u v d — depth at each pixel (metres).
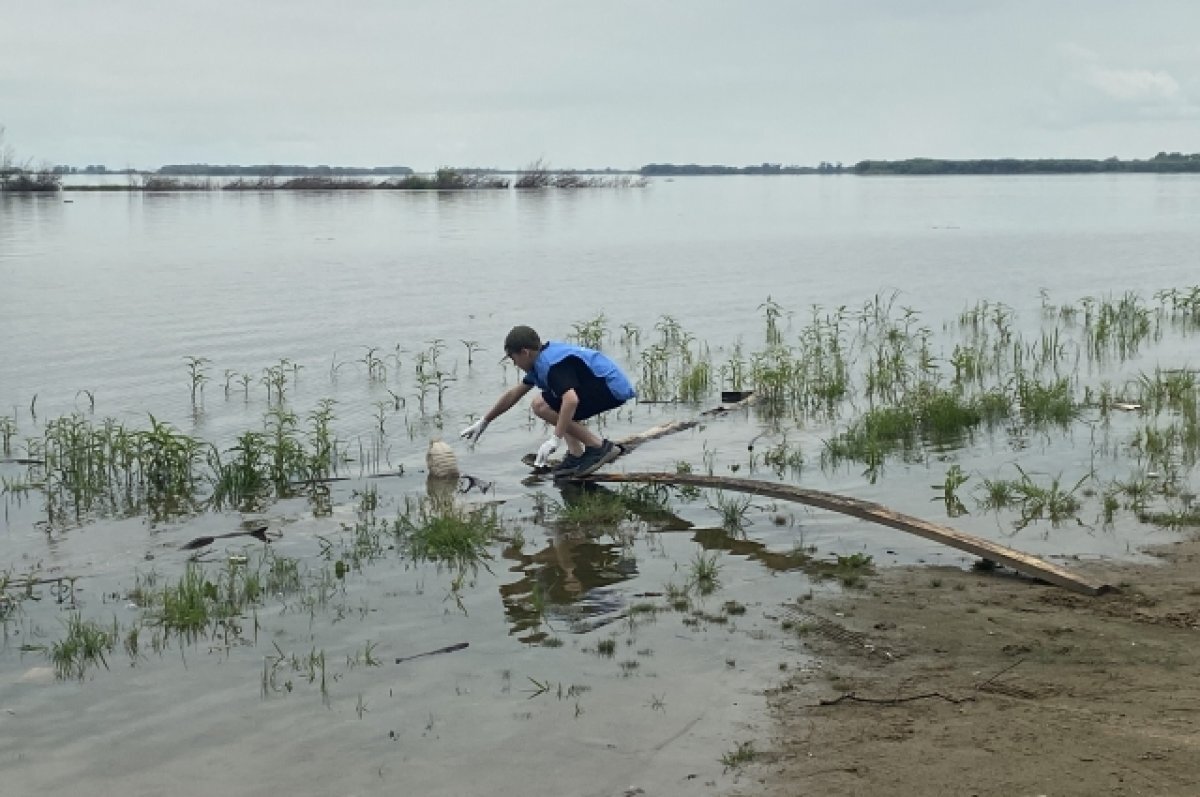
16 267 30.64
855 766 5.10
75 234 44.50
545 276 29.19
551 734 5.55
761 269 30.83
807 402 13.71
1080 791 4.76
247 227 49.75
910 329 19.52
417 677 6.23
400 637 6.79
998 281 26.89
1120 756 5.04
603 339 19.08
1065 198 86.12
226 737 5.63
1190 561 7.64
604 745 5.43
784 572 7.75
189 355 17.23
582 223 54.25
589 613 7.10
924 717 5.55
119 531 9.08
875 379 14.68
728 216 61.91
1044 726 5.37
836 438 11.62
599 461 10.62
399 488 10.27
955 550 8.14
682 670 6.21
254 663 6.46
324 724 5.73
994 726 5.39
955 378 14.70
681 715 5.70
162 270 30.08
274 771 5.31
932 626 6.68
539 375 10.54
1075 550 7.96
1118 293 23.91
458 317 21.59
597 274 29.67
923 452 10.94
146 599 7.49
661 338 19.06
